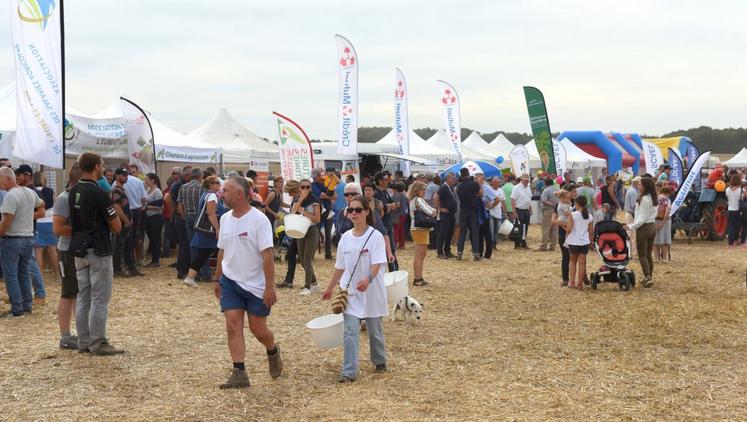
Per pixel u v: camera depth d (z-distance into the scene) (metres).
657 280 13.22
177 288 11.87
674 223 20.27
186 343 8.05
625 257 12.10
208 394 6.07
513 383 6.45
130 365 7.04
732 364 7.21
